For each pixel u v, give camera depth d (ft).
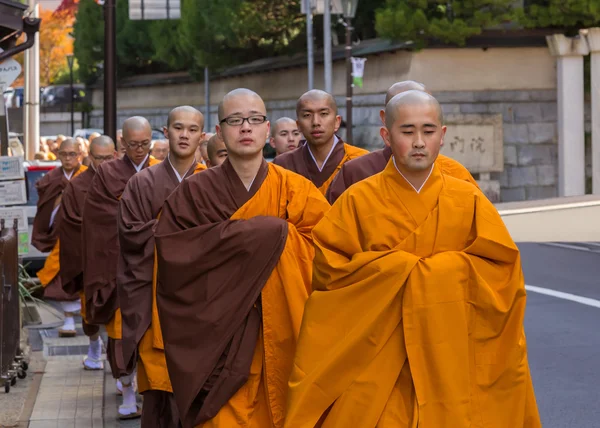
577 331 43.70
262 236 21.58
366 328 18.60
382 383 18.72
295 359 19.27
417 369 18.47
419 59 130.62
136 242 27.76
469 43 127.54
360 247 18.98
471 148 126.62
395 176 18.89
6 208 40.86
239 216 21.94
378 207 18.83
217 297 21.66
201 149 42.09
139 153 35.42
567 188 125.90
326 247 19.17
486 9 124.36
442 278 18.33
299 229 22.16
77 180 41.52
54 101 298.15
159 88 234.58
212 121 204.03
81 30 247.29
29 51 96.22
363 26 156.15
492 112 130.41
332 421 18.99
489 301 18.49
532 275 61.26
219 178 22.09
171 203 22.25
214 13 170.91
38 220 51.26
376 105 142.20
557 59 127.03
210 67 190.08
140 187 28.81
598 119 123.34
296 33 167.73
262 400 22.03
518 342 18.78
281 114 176.76
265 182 22.11
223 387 21.62
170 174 29.07
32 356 41.39
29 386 35.81
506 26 127.75
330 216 19.25
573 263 66.49
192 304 21.72
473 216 18.85
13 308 35.91
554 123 131.13
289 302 21.62
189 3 187.21
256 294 21.62
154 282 27.02
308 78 157.28
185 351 21.84
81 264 40.40
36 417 31.35
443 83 130.52
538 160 130.93
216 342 21.70
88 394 34.63
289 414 19.03
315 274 19.39
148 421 26.89
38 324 50.52
